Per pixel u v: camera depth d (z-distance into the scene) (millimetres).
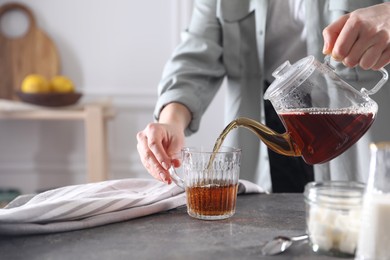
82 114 2164
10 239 741
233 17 1331
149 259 654
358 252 615
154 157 917
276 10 1295
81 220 806
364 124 818
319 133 804
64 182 2545
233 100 1383
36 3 2457
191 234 762
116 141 2537
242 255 668
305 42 1298
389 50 845
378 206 590
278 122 1331
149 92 2504
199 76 1278
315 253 676
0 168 2527
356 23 803
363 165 1248
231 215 863
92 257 663
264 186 1345
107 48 2488
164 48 2484
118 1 2455
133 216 843
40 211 767
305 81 804
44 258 661
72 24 2473
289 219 846
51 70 2473
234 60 1353
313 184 715
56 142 2527
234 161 842
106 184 991
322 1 1253
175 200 908
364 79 1239
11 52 2467
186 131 1212
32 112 2158
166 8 2457
